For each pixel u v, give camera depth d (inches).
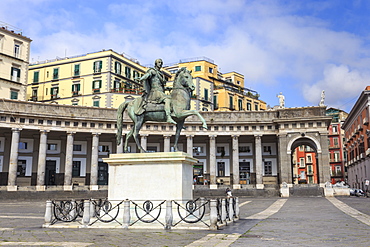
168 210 607.2
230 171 2795.3
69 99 3036.4
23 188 2112.5
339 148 4328.3
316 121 2374.5
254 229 601.3
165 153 665.6
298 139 2453.2
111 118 2401.6
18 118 2175.2
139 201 671.1
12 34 2507.4
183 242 473.1
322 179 2297.0
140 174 682.2
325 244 458.9
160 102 712.4
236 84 4271.7
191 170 713.6
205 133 2516.0
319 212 992.2
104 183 2657.5
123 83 3090.6
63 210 779.4
